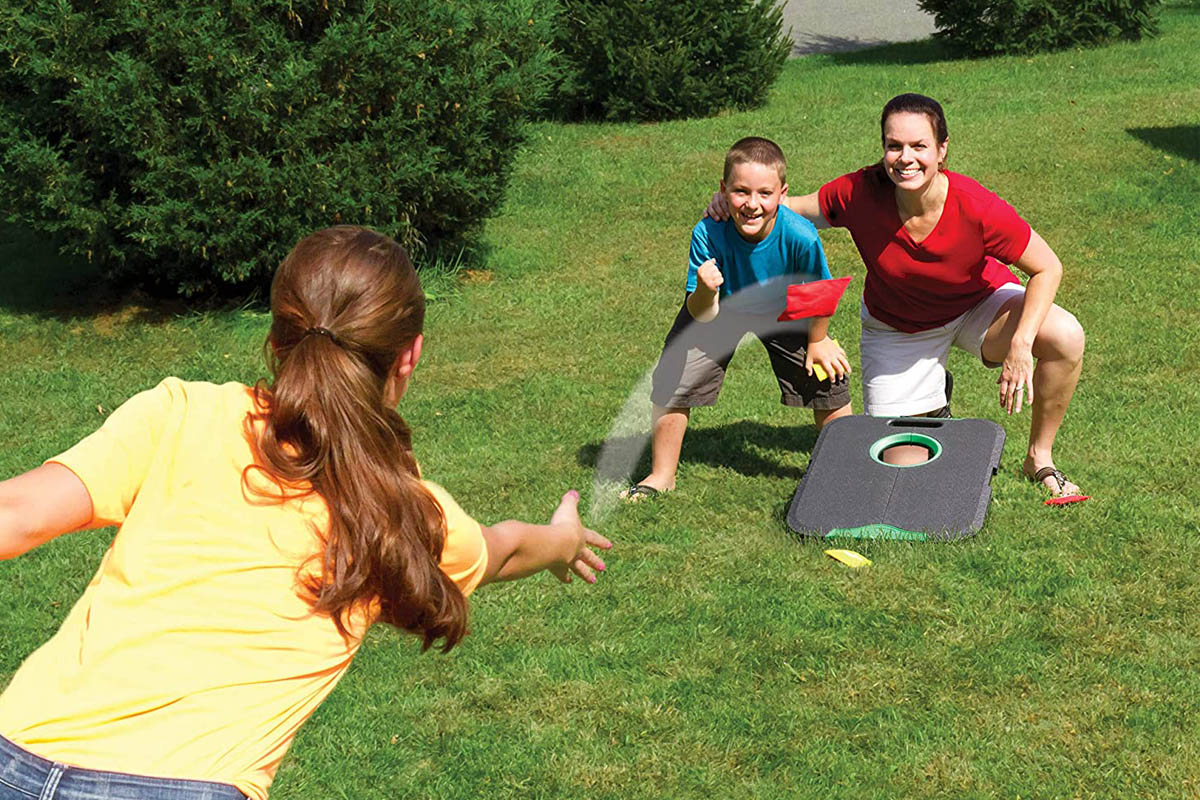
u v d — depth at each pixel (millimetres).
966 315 5051
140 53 7785
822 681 3762
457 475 5566
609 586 4398
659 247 9422
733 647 3967
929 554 4492
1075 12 15555
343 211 8062
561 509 2312
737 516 4969
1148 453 5352
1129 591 4184
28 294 9023
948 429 4949
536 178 11273
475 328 7875
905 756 3379
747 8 13805
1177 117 11672
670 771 3381
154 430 1890
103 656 1774
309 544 1834
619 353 7293
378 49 7977
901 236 4766
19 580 4742
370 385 1862
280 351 1908
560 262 9203
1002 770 3312
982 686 3686
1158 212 9211
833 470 4895
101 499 1824
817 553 4578
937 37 16656
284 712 1798
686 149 12062
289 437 1856
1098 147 10898
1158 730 3436
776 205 4852
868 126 12406
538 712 3686
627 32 13258
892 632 4000
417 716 3693
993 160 10750
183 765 1708
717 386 5129
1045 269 4680
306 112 7887
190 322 8359
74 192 7941
